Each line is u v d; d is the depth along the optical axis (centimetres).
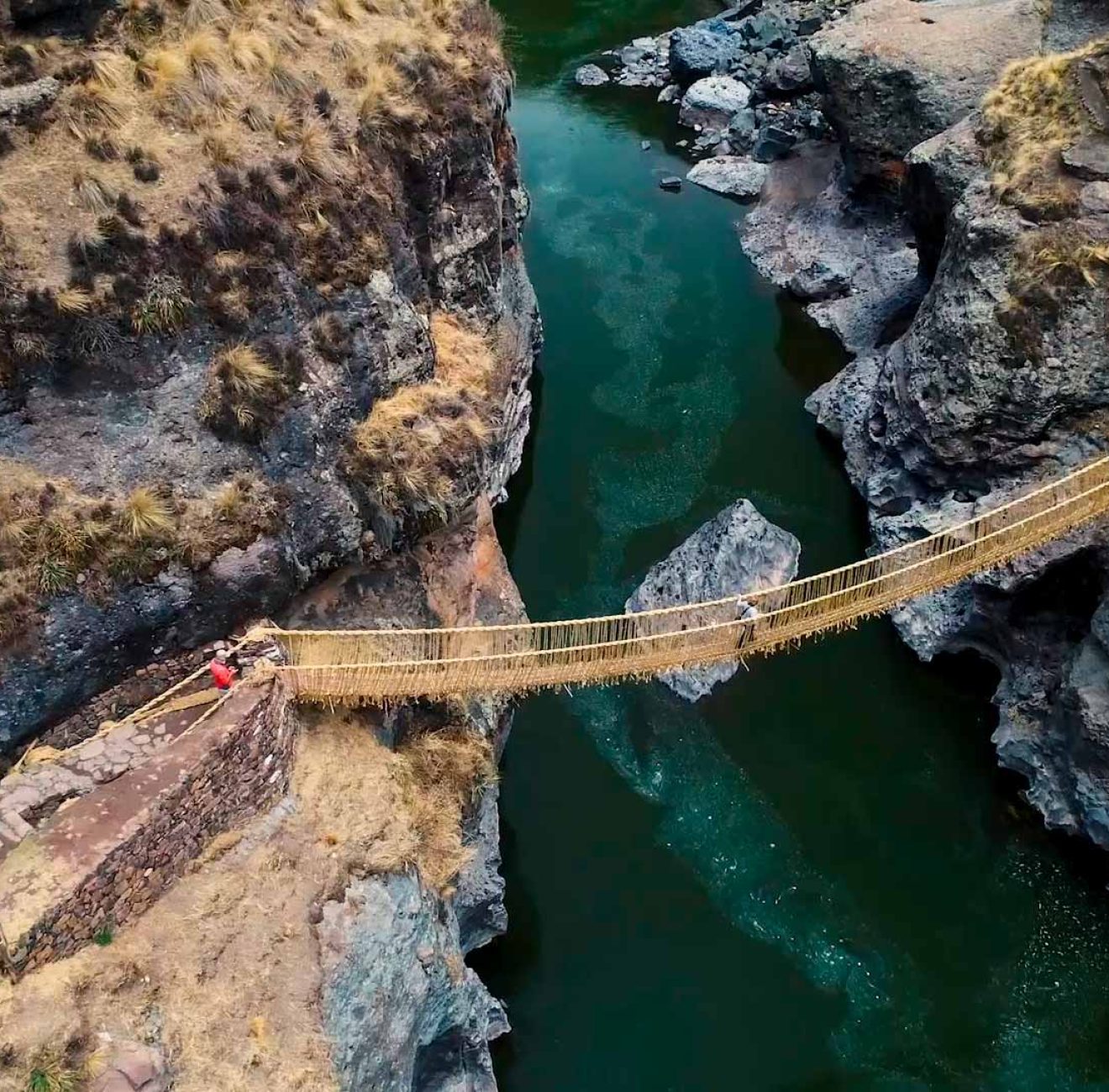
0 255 1595
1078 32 3616
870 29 3828
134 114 1836
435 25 2486
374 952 1609
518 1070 2148
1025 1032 2208
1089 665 2370
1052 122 2850
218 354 1727
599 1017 2222
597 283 4072
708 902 2408
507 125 3030
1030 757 2523
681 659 2020
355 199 1936
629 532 3195
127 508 1614
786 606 2369
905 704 2770
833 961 2319
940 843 2509
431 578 2048
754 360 3759
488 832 2144
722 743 2688
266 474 1762
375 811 1734
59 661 1575
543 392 3631
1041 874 2442
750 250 4181
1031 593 2598
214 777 1566
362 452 1852
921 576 2205
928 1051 2188
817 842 2514
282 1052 1423
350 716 1844
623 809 2562
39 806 1474
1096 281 2627
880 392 3209
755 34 5069
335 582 1905
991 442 2800
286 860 1627
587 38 5572
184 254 1708
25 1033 1293
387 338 1931
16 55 1811
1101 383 2650
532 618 2952
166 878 1527
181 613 1670
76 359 1631
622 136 4866
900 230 3934
